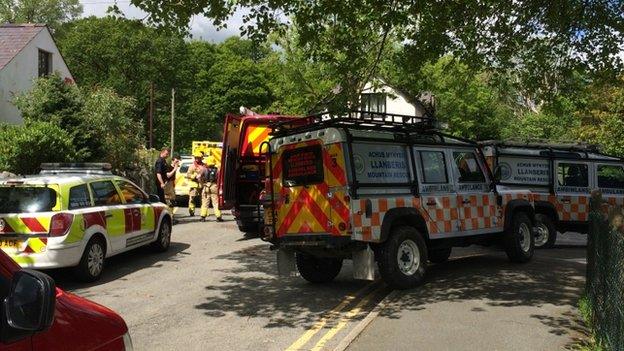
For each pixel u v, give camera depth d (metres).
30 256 8.46
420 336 5.83
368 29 10.67
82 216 9.05
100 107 18.02
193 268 10.40
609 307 4.80
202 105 59.19
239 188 14.27
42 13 60.22
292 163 8.43
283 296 8.20
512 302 7.18
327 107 10.94
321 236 7.98
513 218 10.19
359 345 5.60
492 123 47.72
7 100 21.91
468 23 11.08
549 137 47.50
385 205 7.97
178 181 24.09
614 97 28.81
